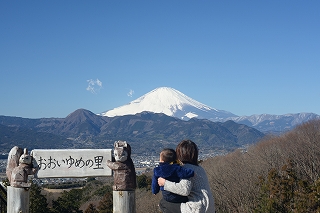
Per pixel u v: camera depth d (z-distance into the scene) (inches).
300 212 477.1
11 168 265.4
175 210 181.8
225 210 1016.2
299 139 1295.5
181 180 175.0
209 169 1382.9
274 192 550.9
